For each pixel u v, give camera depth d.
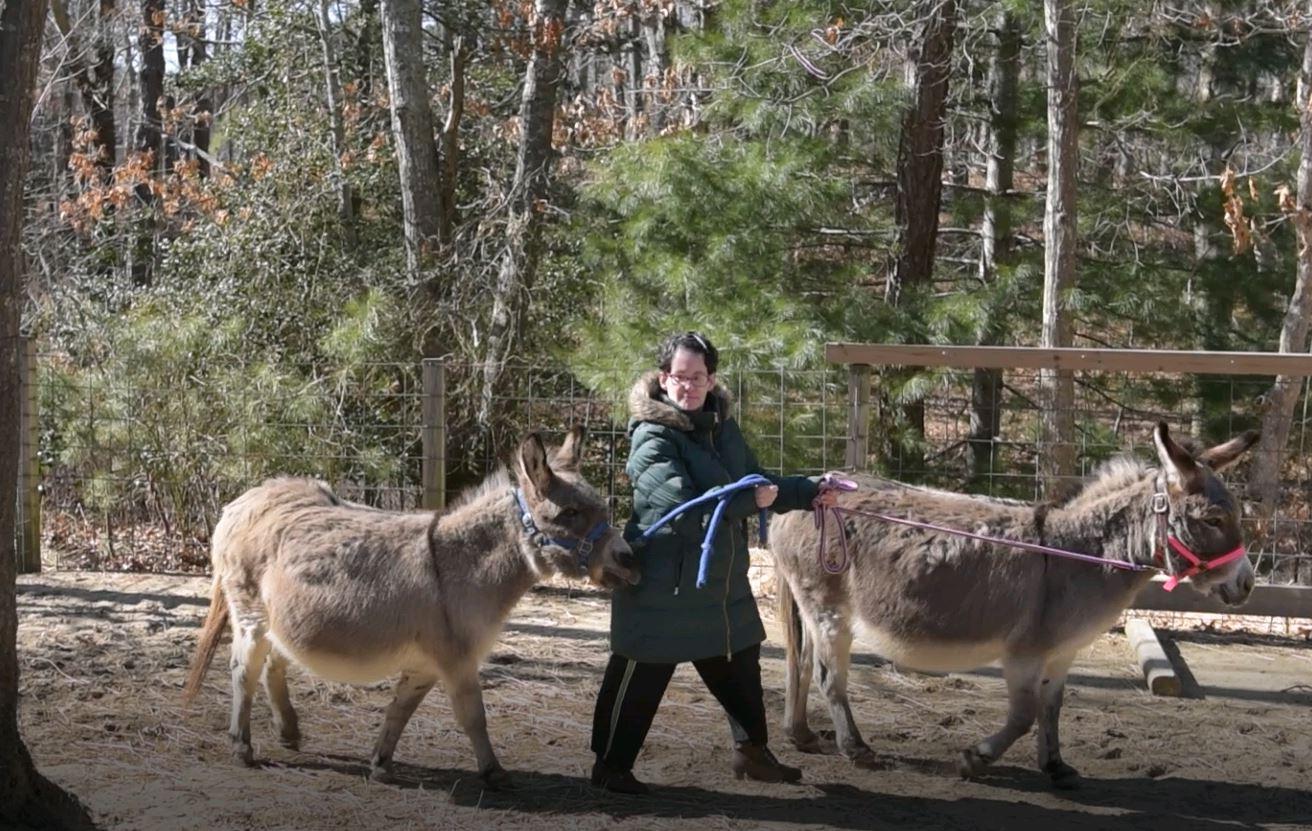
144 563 10.67
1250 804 5.81
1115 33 12.63
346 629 5.55
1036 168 17.00
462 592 5.59
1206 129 12.78
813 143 12.18
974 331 11.73
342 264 13.67
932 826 5.42
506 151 15.60
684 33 13.30
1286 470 12.27
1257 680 7.82
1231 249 12.91
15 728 4.89
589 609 9.13
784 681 7.62
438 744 6.35
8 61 4.68
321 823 5.23
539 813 5.42
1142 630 8.42
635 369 11.16
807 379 11.20
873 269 13.54
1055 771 6.00
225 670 7.51
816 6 12.30
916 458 11.90
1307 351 12.62
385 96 16.02
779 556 6.31
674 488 5.36
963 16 13.09
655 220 12.12
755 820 5.41
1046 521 5.98
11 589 4.85
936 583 5.89
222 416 11.28
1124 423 13.19
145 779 5.70
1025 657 5.83
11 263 4.77
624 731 5.59
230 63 17.75
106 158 21.00
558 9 14.24
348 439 11.64
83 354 12.37
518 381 12.62
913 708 7.16
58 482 11.70
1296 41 13.52
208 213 15.45
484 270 13.29
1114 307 12.34
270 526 5.83
